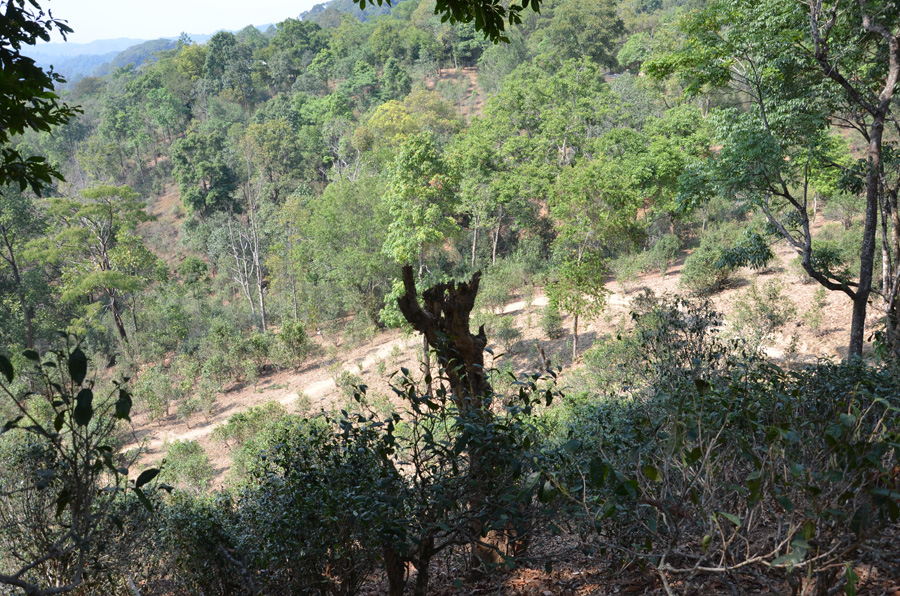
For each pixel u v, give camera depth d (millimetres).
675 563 3779
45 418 11398
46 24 4422
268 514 4223
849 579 2096
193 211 74125
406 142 20984
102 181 74250
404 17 175500
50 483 3941
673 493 3305
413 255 21984
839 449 2398
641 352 6020
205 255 66250
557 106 51906
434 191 20922
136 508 4125
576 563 4852
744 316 14906
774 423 3199
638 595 3777
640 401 4898
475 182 39469
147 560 4738
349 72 119062
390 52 126812
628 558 3916
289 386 27250
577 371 14695
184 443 19766
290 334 30062
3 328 39312
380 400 17641
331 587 3938
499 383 14469
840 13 11617
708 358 4926
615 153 41188
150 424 25516
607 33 87000
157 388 26609
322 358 30578
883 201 12078
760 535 3555
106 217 42875
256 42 180000
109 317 46625
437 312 5691
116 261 42281
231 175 75750
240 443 20688
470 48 118062
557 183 22031
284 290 44125
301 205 47188
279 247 42219
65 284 41406
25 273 41344
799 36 11938
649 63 14141
